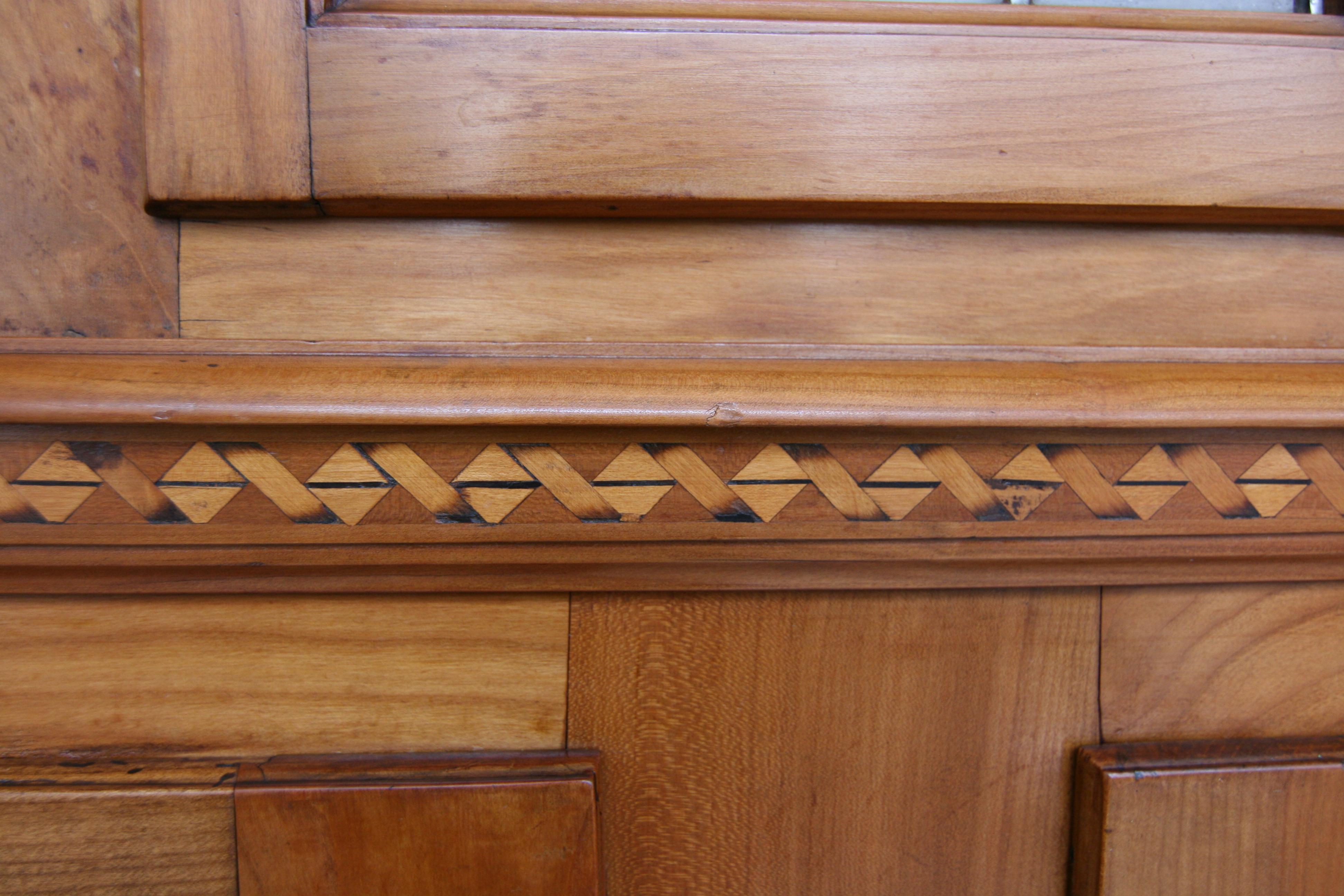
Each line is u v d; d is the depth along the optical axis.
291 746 0.36
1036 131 0.36
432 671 0.36
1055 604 0.38
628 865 0.37
